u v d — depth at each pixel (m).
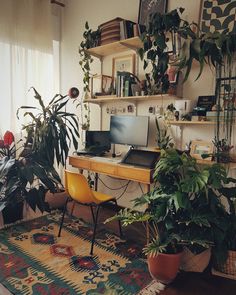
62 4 3.78
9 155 2.78
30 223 2.74
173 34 2.26
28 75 3.43
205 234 1.78
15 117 3.31
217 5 2.32
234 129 2.26
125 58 3.07
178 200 1.73
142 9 2.86
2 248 2.22
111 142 3.10
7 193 2.48
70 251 2.22
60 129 2.88
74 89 3.38
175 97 2.57
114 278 1.87
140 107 2.97
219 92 2.24
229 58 2.07
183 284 1.84
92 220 2.89
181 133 2.63
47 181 2.63
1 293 1.69
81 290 1.74
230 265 1.90
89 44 3.05
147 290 1.75
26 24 3.33
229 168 2.15
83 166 2.89
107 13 3.24
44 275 1.88
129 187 3.15
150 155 2.51
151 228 2.08
